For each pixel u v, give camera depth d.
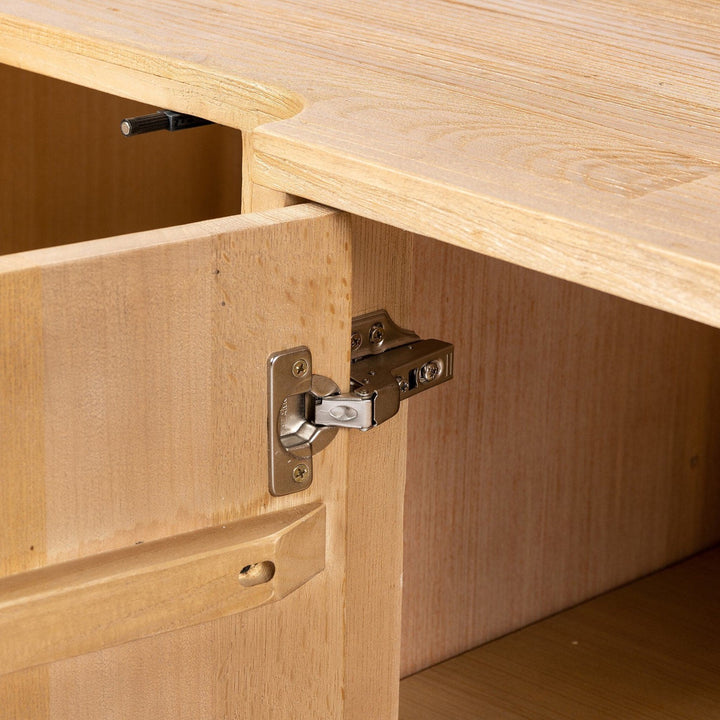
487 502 1.19
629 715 1.12
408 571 1.14
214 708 0.62
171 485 0.56
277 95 0.65
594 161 0.56
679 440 1.37
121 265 0.52
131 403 0.54
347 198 0.56
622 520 1.33
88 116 1.10
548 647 1.23
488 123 0.61
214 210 1.20
